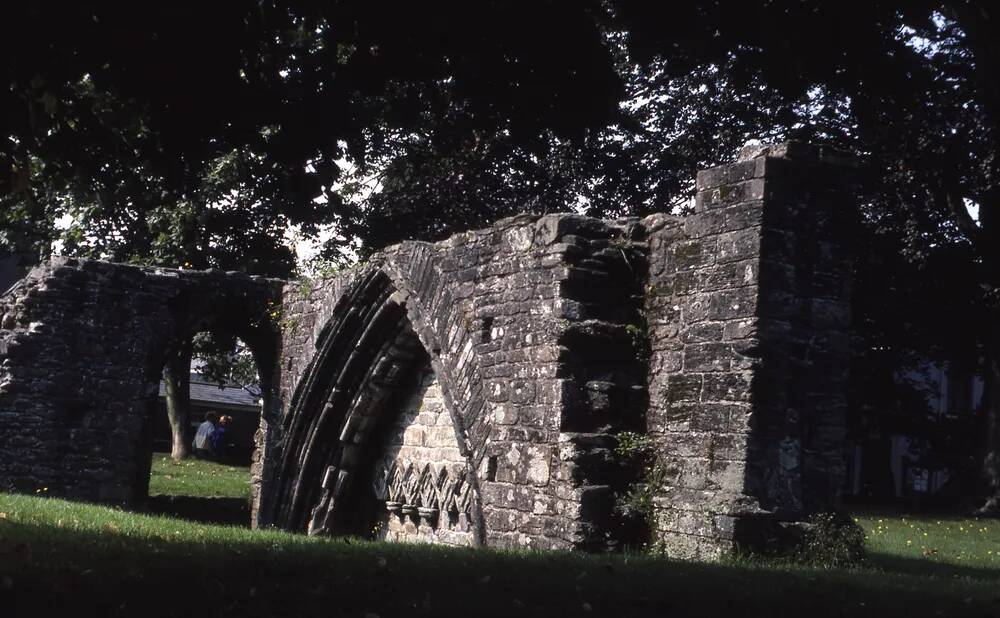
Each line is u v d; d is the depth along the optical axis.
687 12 7.11
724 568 8.55
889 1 7.03
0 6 6.74
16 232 27.66
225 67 7.05
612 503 11.60
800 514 10.53
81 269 19.91
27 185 7.83
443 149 8.34
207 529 11.41
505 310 13.37
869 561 10.84
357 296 17.91
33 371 19.39
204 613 5.83
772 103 23.03
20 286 20.33
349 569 7.46
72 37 6.89
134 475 20.05
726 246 11.05
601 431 11.92
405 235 28.67
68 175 8.06
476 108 7.59
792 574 8.26
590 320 12.26
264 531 12.48
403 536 18.33
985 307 26.23
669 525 11.08
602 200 27.42
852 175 11.18
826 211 11.02
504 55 7.29
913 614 6.48
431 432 17.83
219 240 25.89
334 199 7.92
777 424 10.55
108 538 9.07
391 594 6.51
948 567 11.59
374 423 19.22
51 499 14.70
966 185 24.00
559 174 27.19
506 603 6.34
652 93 24.17
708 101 24.48
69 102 8.09
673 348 11.67
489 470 13.11
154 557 7.75
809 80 7.32
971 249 25.45
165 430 44.28
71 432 19.58
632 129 8.20
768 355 10.59
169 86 7.09
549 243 12.70
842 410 10.84
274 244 26.14
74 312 19.78
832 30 7.09
